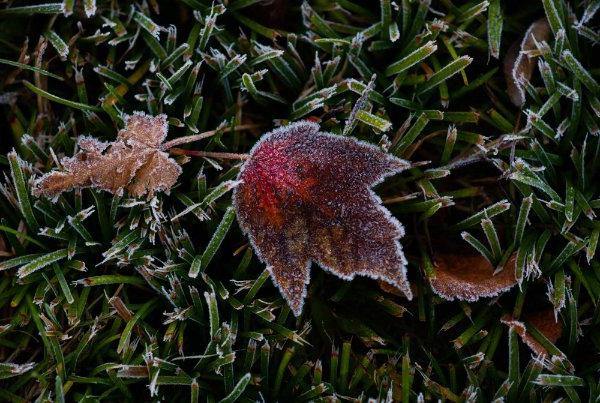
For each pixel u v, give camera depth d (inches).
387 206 27.8
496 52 27.7
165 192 27.2
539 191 27.9
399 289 27.0
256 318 27.7
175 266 27.4
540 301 27.7
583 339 27.7
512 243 27.6
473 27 28.3
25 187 27.2
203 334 27.6
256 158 27.2
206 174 27.9
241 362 27.5
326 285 27.9
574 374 27.6
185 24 28.3
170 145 27.3
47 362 27.2
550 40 27.9
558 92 27.6
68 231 27.5
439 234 27.9
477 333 27.6
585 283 27.5
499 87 28.2
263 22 28.3
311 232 27.1
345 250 27.0
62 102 27.5
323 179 27.2
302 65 28.1
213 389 27.5
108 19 28.0
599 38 27.8
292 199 27.1
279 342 27.5
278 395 27.5
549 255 27.6
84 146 27.0
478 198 28.1
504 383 27.3
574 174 27.9
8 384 27.3
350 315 27.8
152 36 28.0
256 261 27.8
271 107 28.3
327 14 28.3
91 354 27.4
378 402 27.1
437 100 28.2
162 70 28.0
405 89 28.2
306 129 27.3
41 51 27.7
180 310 27.3
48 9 27.6
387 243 26.9
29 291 27.4
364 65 28.0
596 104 27.7
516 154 27.7
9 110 27.9
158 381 27.1
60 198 27.4
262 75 27.8
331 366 27.4
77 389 27.4
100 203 27.4
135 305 27.5
